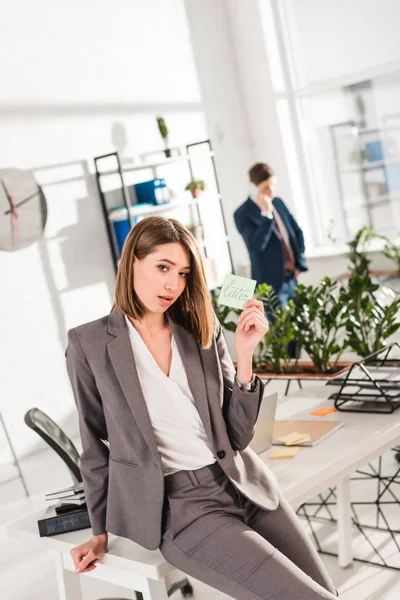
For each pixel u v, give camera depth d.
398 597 2.83
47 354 6.05
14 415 5.84
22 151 5.95
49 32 6.13
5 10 5.88
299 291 4.39
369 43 6.89
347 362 4.08
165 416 2.07
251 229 6.20
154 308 2.04
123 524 2.12
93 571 2.23
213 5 7.38
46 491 4.97
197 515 2.03
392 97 6.89
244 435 2.13
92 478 2.17
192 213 7.25
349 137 7.29
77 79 6.31
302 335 4.11
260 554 1.93
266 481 2.17
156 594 2.07
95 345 2.09
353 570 3.08
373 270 6.75
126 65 6.67
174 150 7.06
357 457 2.56
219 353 2.21
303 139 7.56
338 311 4.13
